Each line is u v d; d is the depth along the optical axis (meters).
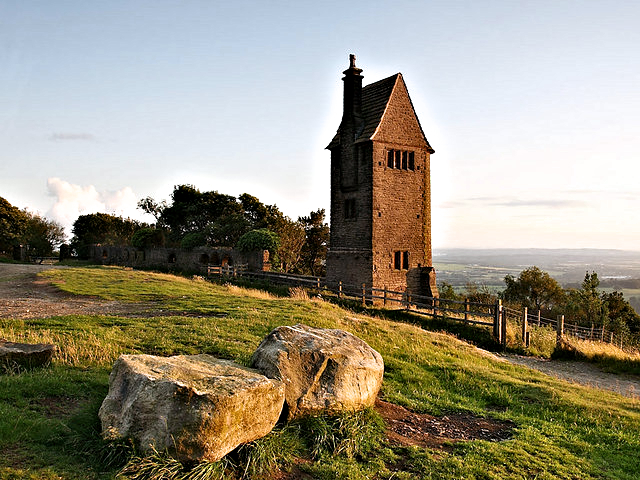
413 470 7.55
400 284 34.00
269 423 7.18
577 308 57.50
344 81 35.56
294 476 6.88
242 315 17.64
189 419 6.19
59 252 65.94
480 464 7.85
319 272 62.16
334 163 36.72
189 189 68.94
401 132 34.44
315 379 8.44
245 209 67.06
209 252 43.00
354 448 7.86
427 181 35.62
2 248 59.19
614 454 9.05
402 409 10.41
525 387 12.93
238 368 7.99
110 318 15.65
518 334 22.41
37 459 6.09
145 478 5.94
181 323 15.25
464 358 16.45
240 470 6.66
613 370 19.42
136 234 49.03
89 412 7.50
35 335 11.93
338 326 17.41
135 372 6.91
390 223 33.81
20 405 7.57
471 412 10.83
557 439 9.51
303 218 62.91
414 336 18.17
